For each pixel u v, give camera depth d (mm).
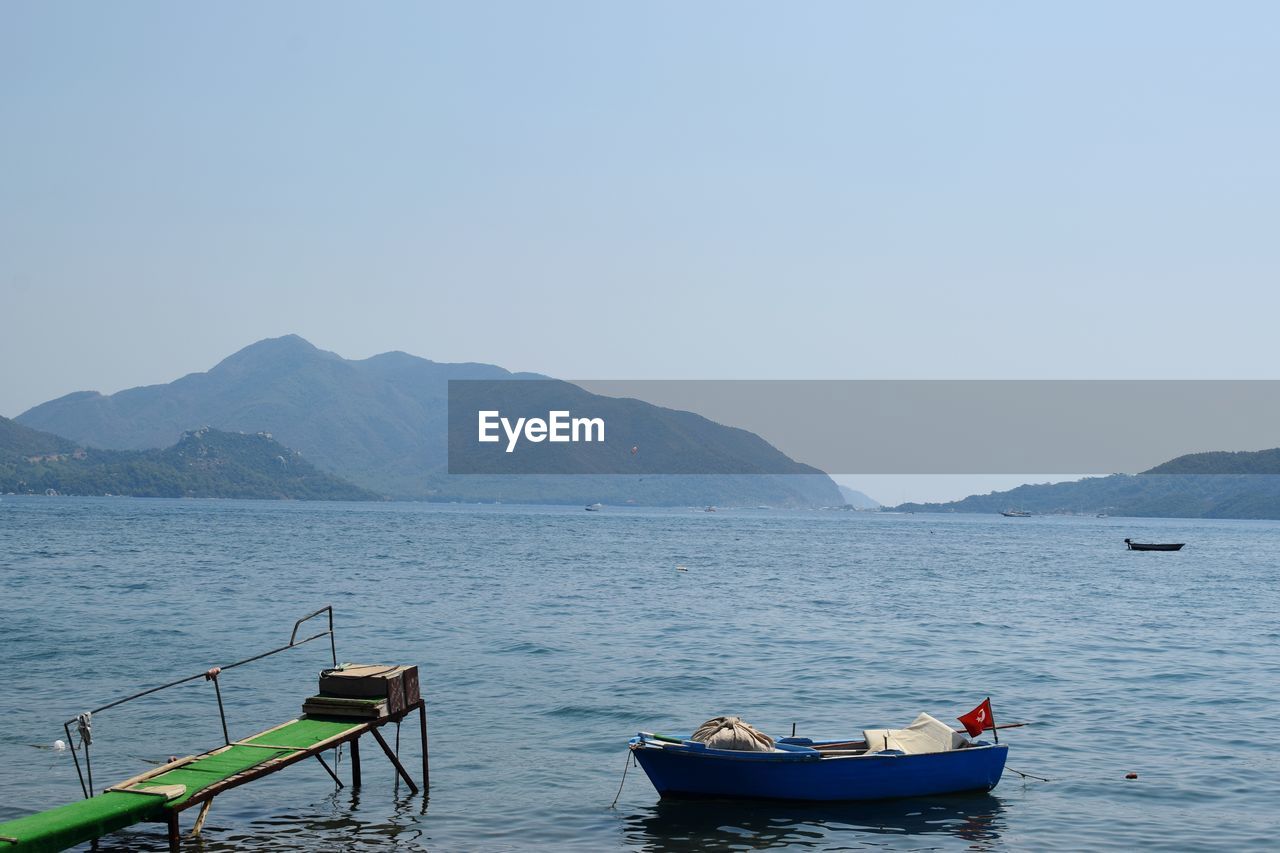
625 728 30609
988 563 124062
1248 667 43531
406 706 24391
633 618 57531
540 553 124312
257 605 59812
